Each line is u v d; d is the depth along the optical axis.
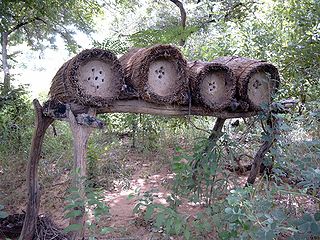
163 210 2.27
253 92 3.46
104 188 4.32
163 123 5.89
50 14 7.93
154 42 5.54
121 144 5.88
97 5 10.16
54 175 4.54
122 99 2.85
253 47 5.00
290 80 4.39
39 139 2.89
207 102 3.18
